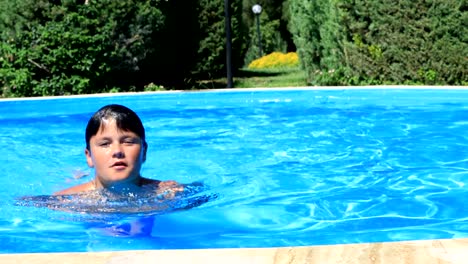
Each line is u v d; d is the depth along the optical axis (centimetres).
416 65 1189
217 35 1563
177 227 401
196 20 1530
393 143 702
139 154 450
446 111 895
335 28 1306
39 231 396
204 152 677
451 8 1144
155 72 1448
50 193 513
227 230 397
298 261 232
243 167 602
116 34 1278
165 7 1421
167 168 604
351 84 1249
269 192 503
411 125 805
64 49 1192
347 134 761
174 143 729
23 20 1238
